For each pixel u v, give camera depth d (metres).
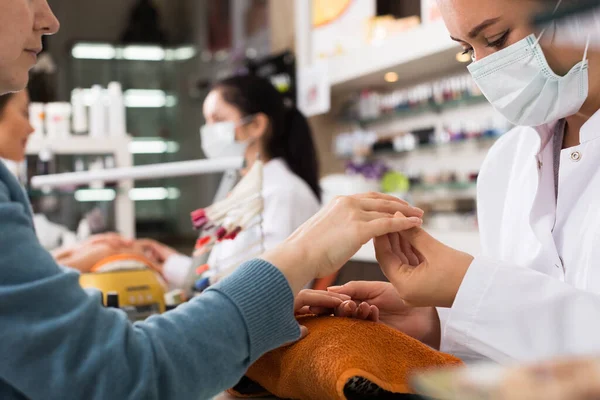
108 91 3.76
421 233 0.91
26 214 0.72
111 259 1.80
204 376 0.70
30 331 0.63
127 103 6.75
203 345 0.71
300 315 0.99
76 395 0.64
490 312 0.83
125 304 1.52
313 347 0.82
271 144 2.36
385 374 0.76
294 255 0.81
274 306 0.77
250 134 2.35
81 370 0.64
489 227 1.23
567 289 0.81
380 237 0.93
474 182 3.62
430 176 3.84
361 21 3.96
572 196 1.02
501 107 1.02
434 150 3.96
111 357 0.65
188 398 0.69
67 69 6.64
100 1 7.02
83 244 1.98
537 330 0.81
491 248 1.22
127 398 0.65
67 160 3.74
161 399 0.68
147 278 1.60
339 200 0.90
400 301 1.08
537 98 0.97
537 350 0.79
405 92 3.97
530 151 1.17
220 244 1.51
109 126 3.72
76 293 0.67
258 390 0.96
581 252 0.98
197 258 1.56
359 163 4.28
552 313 0.80
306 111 4.02
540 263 1.04
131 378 0.66
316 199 2.37
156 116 6.86
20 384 0.63
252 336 0.74
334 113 4.64
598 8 0.52
